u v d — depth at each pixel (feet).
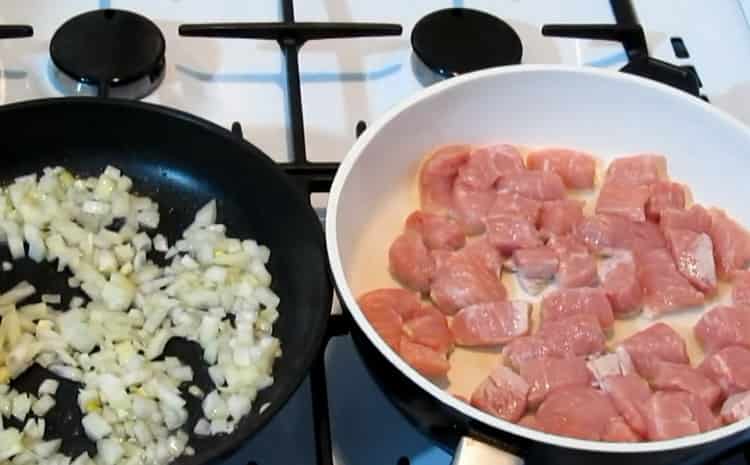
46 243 2.82
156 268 2.84
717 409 2.68
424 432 2.43
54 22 3.28
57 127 2.92
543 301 2.85
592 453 2.23
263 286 2.79
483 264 2.88
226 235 2.92
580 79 3.06
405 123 2.96
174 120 2.88
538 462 2.27
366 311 2.67
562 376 2.61
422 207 3.07
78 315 2.69
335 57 3.33
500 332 2.73
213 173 2.98
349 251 2.88
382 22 3.44
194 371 2.62
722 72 3.52
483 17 3.34
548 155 3.13
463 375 2.73
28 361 2.58
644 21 3.63
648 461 2.28
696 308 2.93
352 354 2.69
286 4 3.28
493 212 2.98
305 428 2.55
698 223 3.03
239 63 3.27
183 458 2.36
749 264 3.02
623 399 2.57
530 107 3.12
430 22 3.30
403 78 3.32
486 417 2.23
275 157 3.05
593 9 3.62
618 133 3.17
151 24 3.15
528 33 3.51
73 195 2.94
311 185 2.89
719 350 2.73
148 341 2.66
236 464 2.47
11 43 3.19
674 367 2.68
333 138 3.13
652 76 3.23
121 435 2.48
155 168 3.01
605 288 2.86
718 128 3.05
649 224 3.05
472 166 3.07
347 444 2.54
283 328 2.72
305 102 3.21
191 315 2.72
